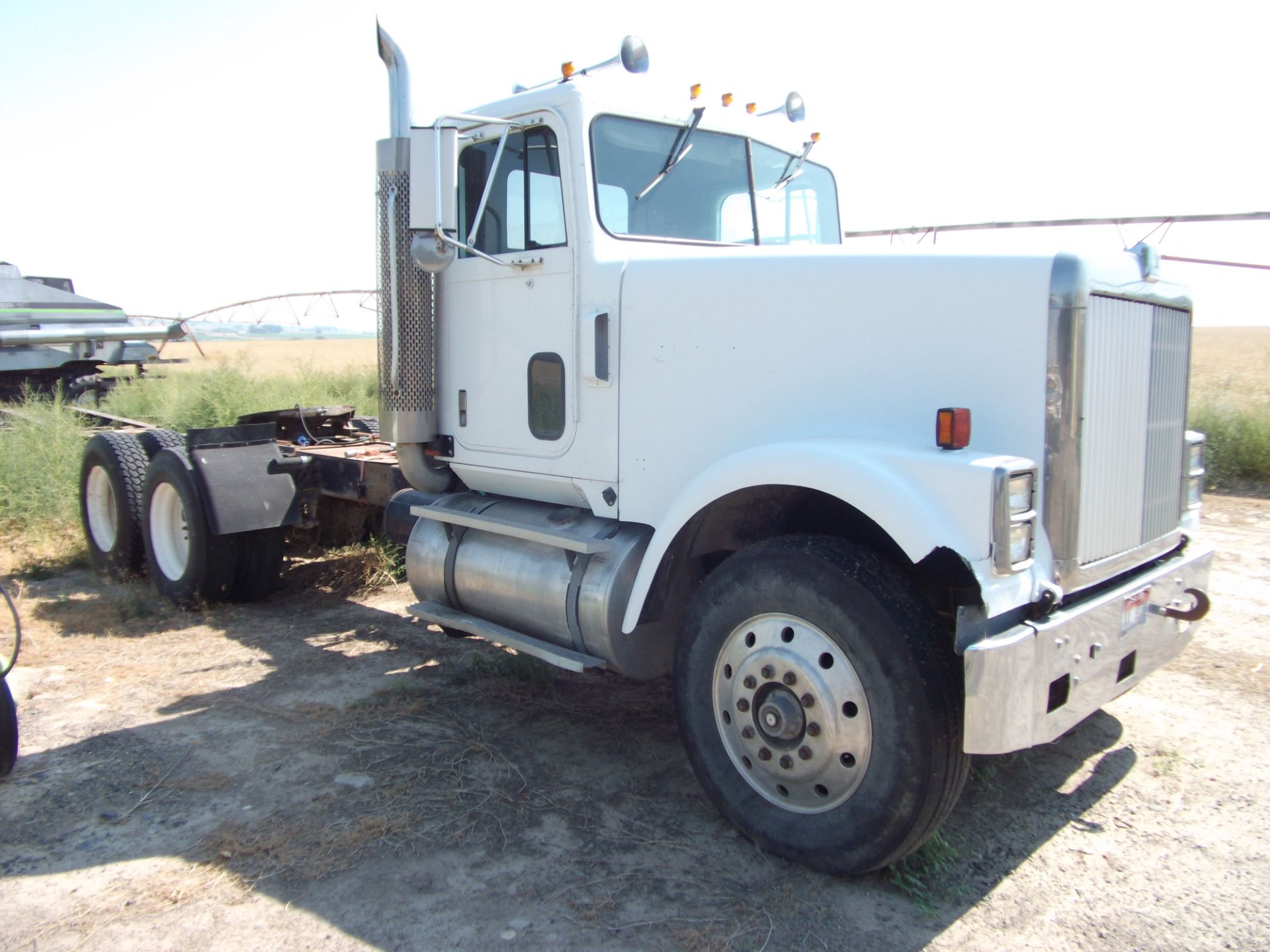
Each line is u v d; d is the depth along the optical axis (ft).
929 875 9.50
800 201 15.25
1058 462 9.23
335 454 19.85
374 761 12.21
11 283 48.16
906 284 9.98
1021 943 8.56
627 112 12.62
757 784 9.97
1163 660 11.10
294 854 9.95
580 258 12.32
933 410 9.84
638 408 11.94
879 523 8.84
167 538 19.69
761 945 8.50
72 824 10.59
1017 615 9.12
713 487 10.24
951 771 8.64
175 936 8.63
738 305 11.04
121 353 52.42
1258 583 20.77
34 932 8.69
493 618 13.56
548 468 13.12
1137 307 10.15
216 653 16.55
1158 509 11.00
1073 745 12.70
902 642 8.63
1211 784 11.62
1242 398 38.32
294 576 21.39
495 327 13.65
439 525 14.61
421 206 11.64
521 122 12.82
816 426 10.54
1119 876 9.66
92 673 15.47
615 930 8.70
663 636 12.09
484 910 9.00
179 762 12.14
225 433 18.79
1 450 28.19
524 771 11.98
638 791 11.48
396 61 14.01
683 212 13.35
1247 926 8.82
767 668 9.61
